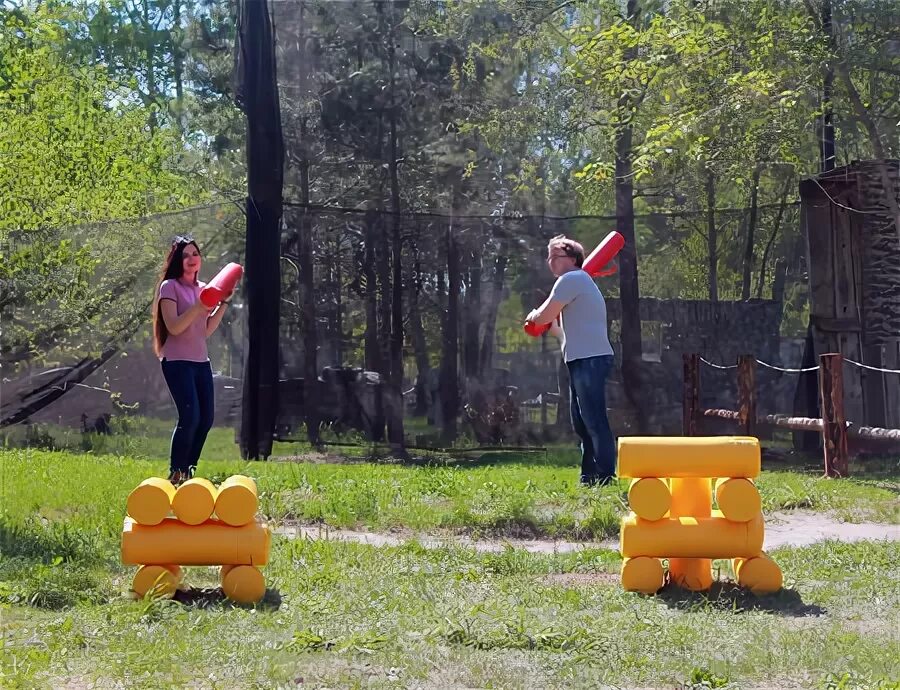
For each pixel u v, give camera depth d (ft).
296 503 29.50
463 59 51.98
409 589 19.04
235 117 76.54
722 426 48.60
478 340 47.39
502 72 53.11
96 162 68.18
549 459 45.27
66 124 68.59
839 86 50.72
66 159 65.05
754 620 17.20
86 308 45.57
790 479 36.65
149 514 18.29
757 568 19.65
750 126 49.14
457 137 51.80
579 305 32.42
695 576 19.93
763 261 50.67
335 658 14.28
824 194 47.65
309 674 13.48
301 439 45.09
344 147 50.21
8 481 32.65
